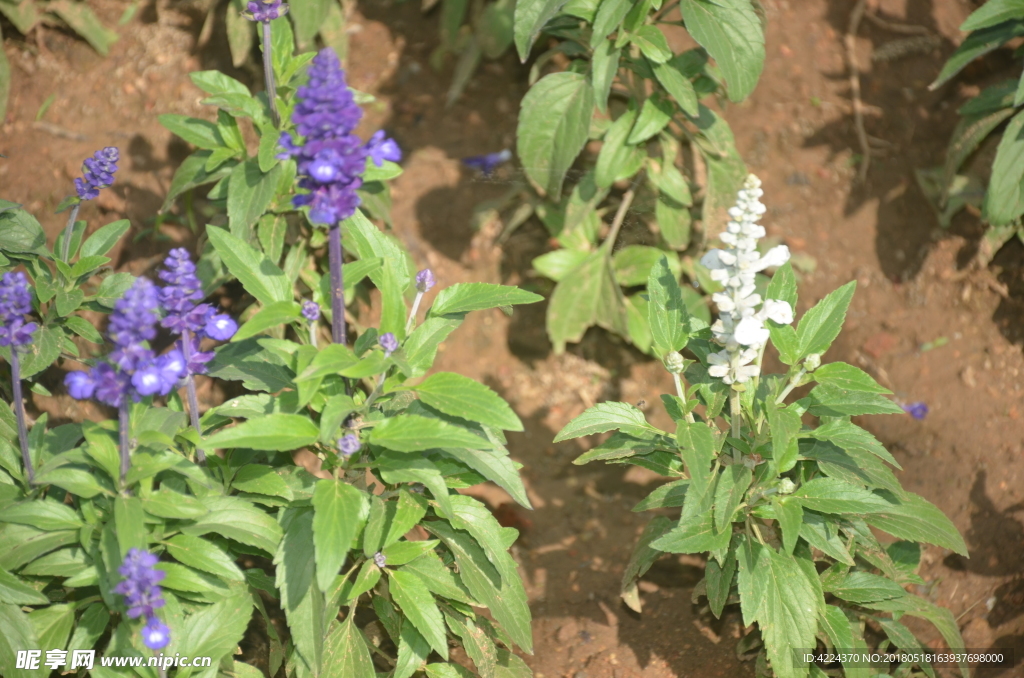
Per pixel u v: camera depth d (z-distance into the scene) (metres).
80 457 0.88
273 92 1.02
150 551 0.89
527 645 0.92
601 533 1.10
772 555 0.92
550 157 1.08
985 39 1.09
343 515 0.87
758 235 0.88
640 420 0.94
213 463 0.92
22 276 0.89
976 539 1.04
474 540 0.94
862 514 0.94
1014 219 1.08
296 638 0.88
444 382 0.89
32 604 0.90
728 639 1.03
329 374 0.89
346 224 0.93
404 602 0.90
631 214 1.17
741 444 0.92
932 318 1.13
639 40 1.05
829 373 0.91
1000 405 1.08
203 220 1.17
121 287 1.00
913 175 1.17
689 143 1.16
